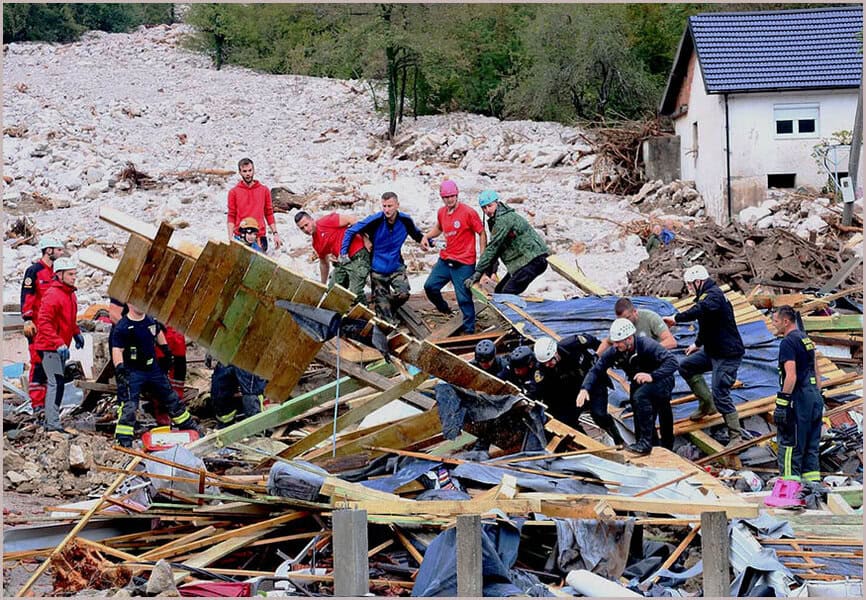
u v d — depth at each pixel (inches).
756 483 527.2
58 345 592.1
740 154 1375.5
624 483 453.7
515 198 1380.4
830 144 1354.6
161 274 477.7
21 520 440.5
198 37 2388.0
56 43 2442.2
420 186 1359.5
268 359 487.2
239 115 1899.6
